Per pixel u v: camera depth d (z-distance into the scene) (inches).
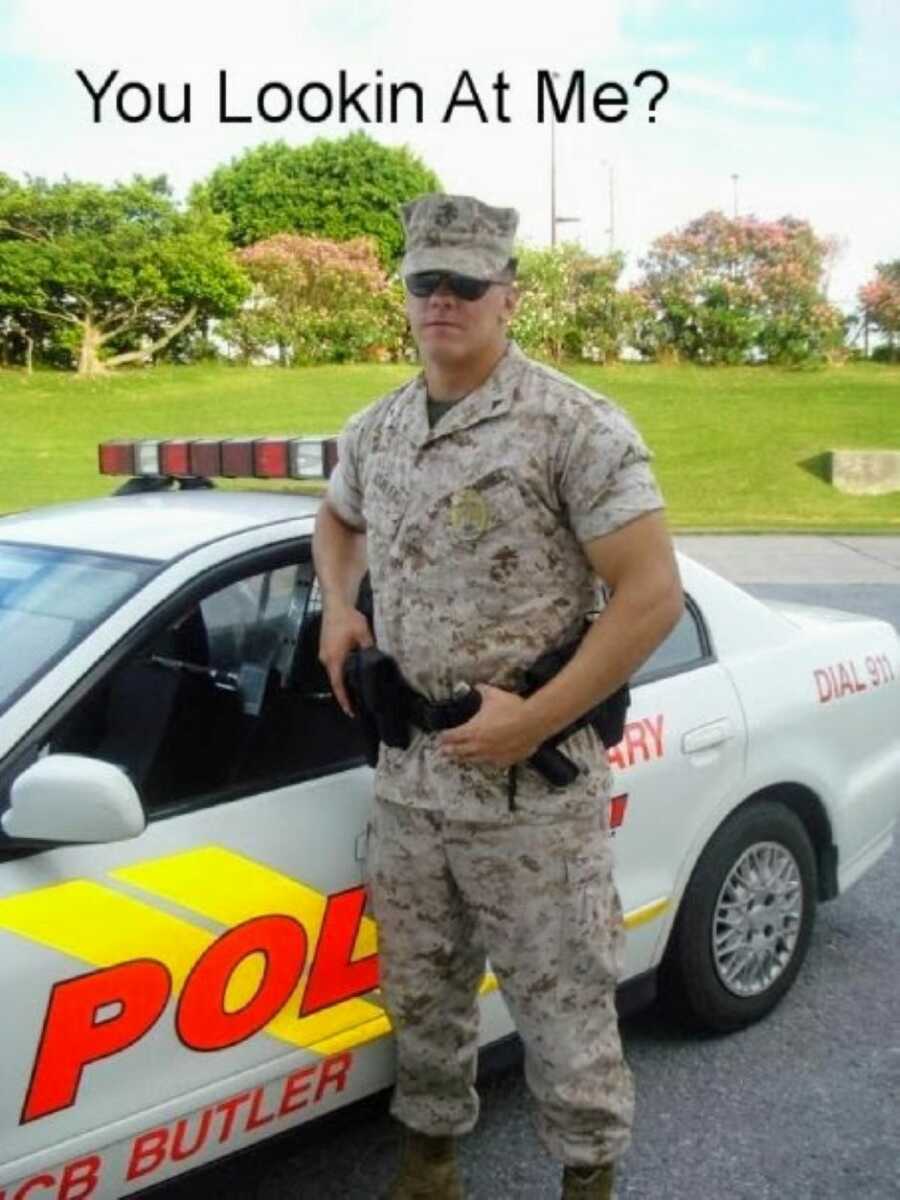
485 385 95.1
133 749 98.7
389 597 98.4
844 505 665.6
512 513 94.0
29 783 87.0
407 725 99.0
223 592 108.0
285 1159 112.3
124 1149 94.1
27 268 944.9
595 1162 103.6
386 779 100.8
